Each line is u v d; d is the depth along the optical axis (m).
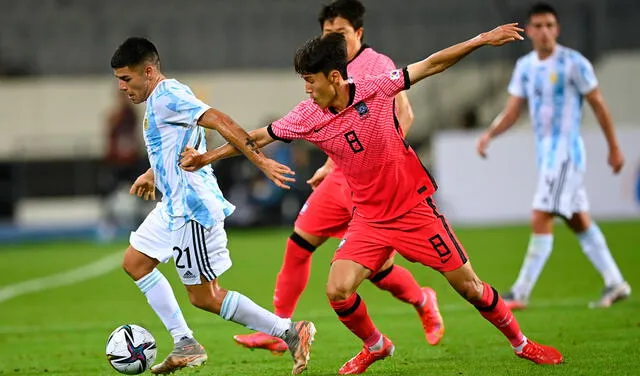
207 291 21.62
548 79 32.12
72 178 80.19
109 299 40.97
